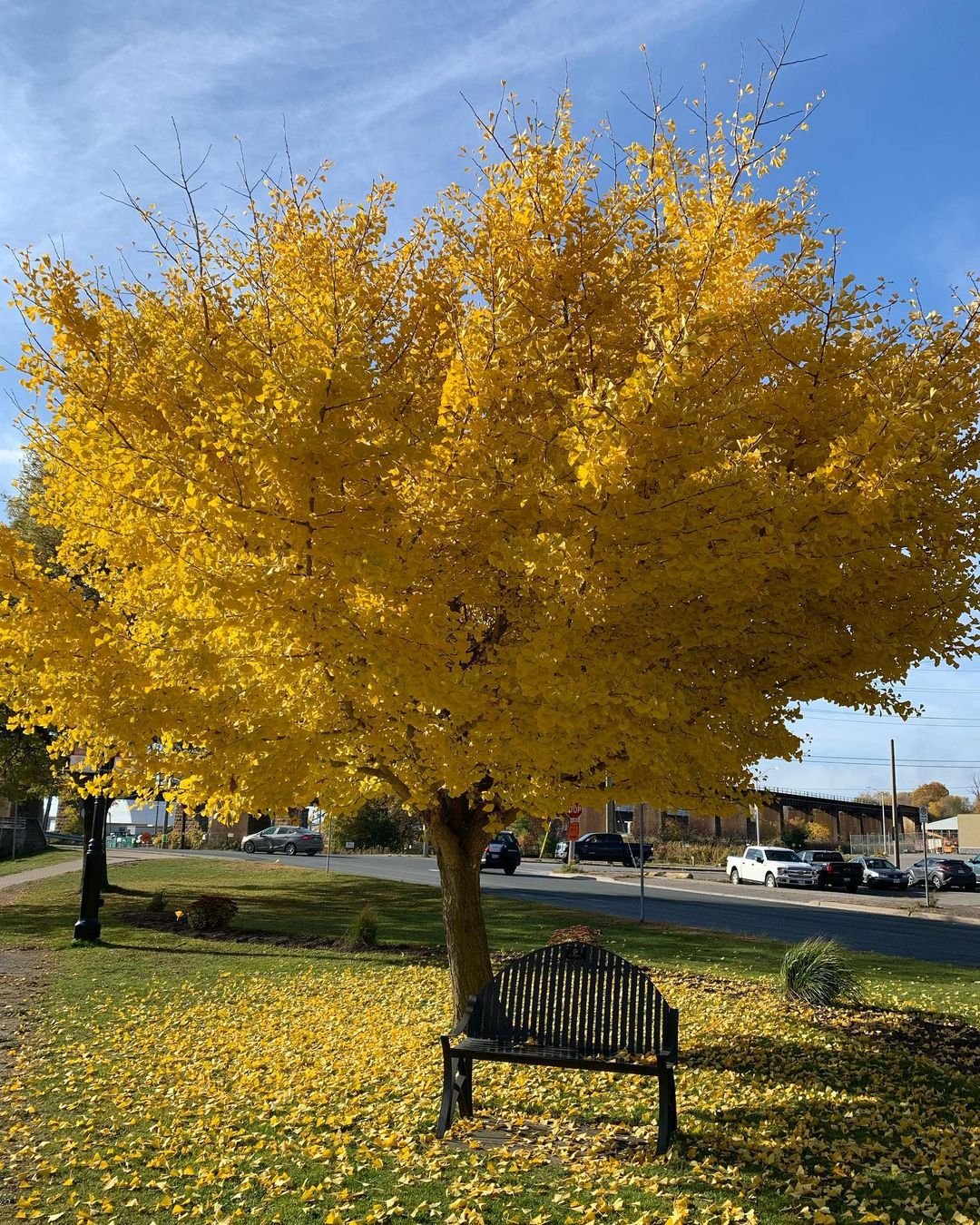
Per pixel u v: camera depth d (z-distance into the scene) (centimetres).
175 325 522
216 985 1098
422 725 505
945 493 544
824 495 462
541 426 498
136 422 510
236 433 423
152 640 525
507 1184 429
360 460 435
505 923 1642
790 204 574
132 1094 623
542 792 539
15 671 533
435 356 581
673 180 561
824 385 536
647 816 5134
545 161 556
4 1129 550
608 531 453
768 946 1441
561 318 568
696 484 440
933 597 534
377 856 3859
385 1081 638
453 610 552
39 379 509
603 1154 475
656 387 427
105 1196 435
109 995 1034
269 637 484
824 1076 634
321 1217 400
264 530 431
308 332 459
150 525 498
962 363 539
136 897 2130
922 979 1151
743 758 566
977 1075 654
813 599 541
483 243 567
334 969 1206
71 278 523
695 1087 609
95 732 555
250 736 526
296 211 593
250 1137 513
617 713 476
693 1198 410
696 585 481
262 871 2842
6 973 1180
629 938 1474
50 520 563
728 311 548
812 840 4962
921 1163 456
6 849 3731
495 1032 546
